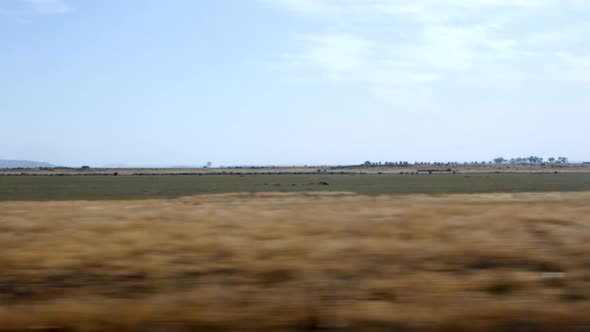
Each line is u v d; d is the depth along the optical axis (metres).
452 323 8.41
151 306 8.96
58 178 182.75
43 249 12.76
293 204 24.41
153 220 17.41
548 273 11.10
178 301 9.32
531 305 9.15
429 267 11.43
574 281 10.52
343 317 8.59
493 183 121.81
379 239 13.84
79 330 8.15
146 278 10.82
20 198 75.69
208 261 11.84
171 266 11.48
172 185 125.12
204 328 8.20
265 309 8.91
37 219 17.45
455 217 16.95
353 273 11.01
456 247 12.80
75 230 15.24
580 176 176.50
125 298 9.65
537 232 14.55
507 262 11.78
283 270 11.12
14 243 13.39
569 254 12.25
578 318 8.63
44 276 10.88
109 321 8.38
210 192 91.38
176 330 8.14
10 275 10.91
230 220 17.20
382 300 9.48
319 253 12.32
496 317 8.62
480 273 11.02
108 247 12.99
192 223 16.58
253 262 11.66
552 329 8.30
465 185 111.75
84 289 10.19
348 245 13.09
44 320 8.41
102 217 18.12
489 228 15.06
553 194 32.25
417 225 15.59
